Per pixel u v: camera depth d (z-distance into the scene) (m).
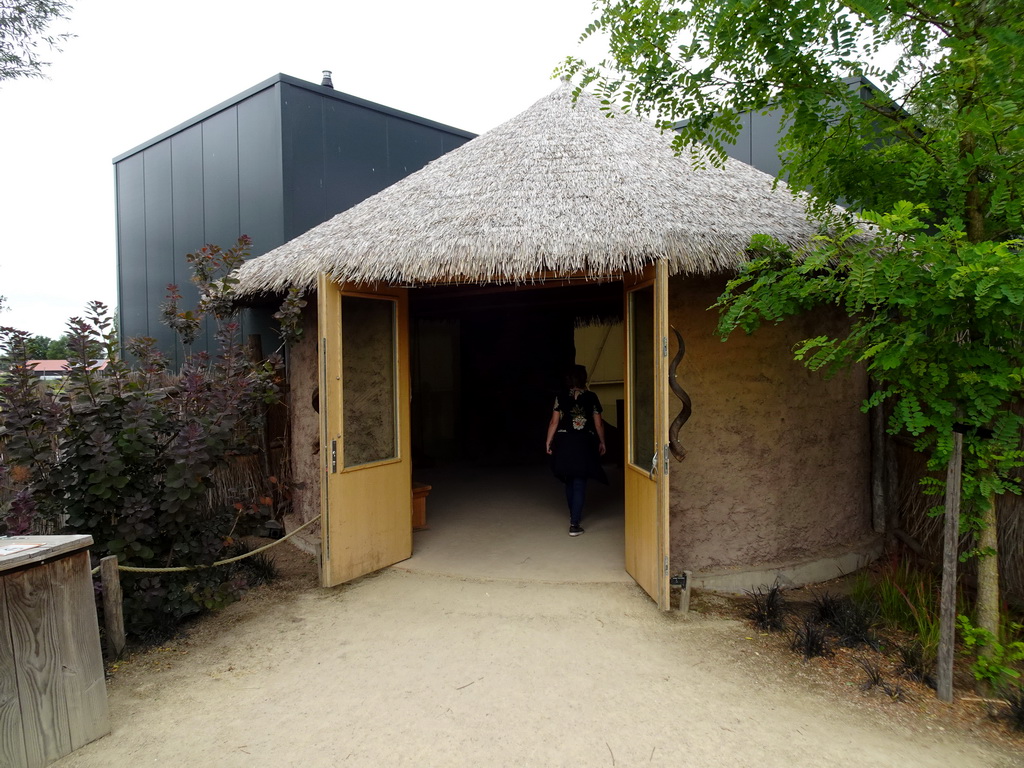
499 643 3.96
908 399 3.24
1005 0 3.11
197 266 5.25
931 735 3.03
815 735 3.02
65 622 2.90
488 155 5.74
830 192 3.99
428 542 5.91
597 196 4.84
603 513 6.87
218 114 8.58
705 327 4.88
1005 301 2.83
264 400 4.70
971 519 3.40
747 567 4.98
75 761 2.85
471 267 4.42
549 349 10.43
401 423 5.45
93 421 3.89
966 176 3.27
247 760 2.85
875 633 4.05
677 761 2.82
